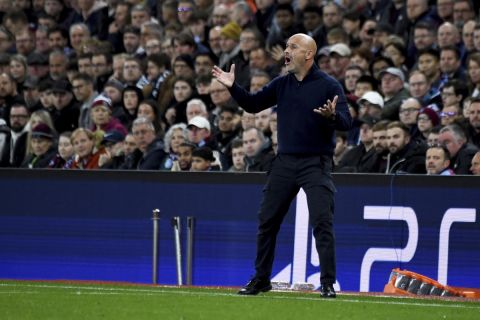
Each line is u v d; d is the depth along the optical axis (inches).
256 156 1657.2
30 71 2234.3
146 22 2151.8
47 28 2326.5
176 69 1934.1
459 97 1668.3
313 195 1075.9
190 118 1847.9
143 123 1769.2
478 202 1430.9
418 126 1633.9
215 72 1109.7
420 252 1451.8
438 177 1446.9
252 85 1845.5
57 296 1080.2
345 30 1952.5
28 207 1603.1
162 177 1550.2
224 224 1519.4
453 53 1738.4
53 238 1590.8
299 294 1155.3
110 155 1833.2
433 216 1446.9
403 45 1846.7
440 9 1871.3
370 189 1471.5
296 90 1088.2
